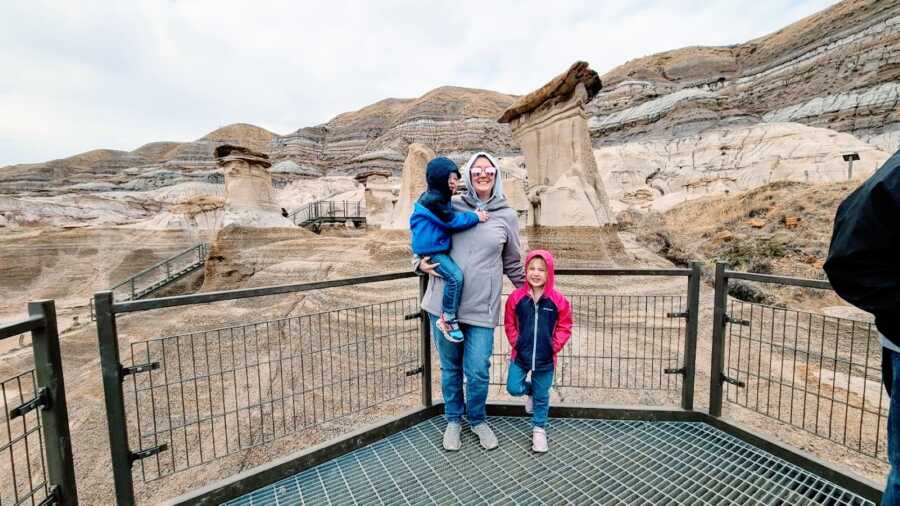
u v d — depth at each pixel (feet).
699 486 7.88
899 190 4.21
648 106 204.95
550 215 36.52
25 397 22.11
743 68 254.68
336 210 120.78
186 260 93.15
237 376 18.13
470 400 9.26
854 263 4.69
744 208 51.39
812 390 14.67
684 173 150.00
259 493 7.95
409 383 16.16
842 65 175.32
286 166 224.94
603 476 8.21
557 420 10.40
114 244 96.07
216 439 13.14
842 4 203.92
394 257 37.52
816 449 11.01
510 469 8.49
